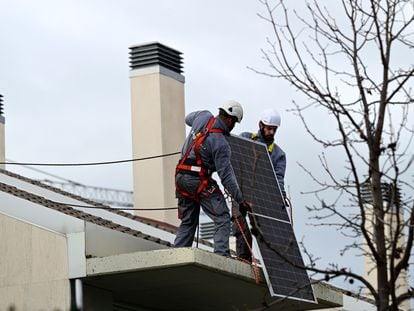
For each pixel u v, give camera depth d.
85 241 20.42
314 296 21.03
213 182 20.73
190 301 22.73
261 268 21.17
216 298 22.58
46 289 20.44
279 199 21.33
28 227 20.83
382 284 15.49
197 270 20.33
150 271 20.23
